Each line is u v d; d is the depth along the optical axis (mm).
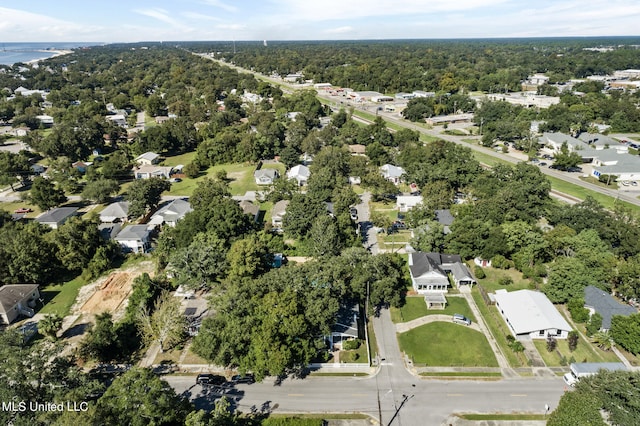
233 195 107188
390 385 48031
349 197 88875
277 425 40406
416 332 56969
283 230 83750
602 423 36531
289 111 197125
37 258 67562
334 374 49812
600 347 53188
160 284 65875
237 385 48094
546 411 44062
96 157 140625
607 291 62250
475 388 47375
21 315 61406
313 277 53406
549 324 54438
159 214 90188
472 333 56594
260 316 48094
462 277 66750
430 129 171000
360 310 61406
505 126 144125
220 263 64938
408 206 96188
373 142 137500
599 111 172125
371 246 80125
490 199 83750
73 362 49062
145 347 54250
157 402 37094
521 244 71875
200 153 135250
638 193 102500
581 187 106812
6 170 111188
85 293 67062
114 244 77000
